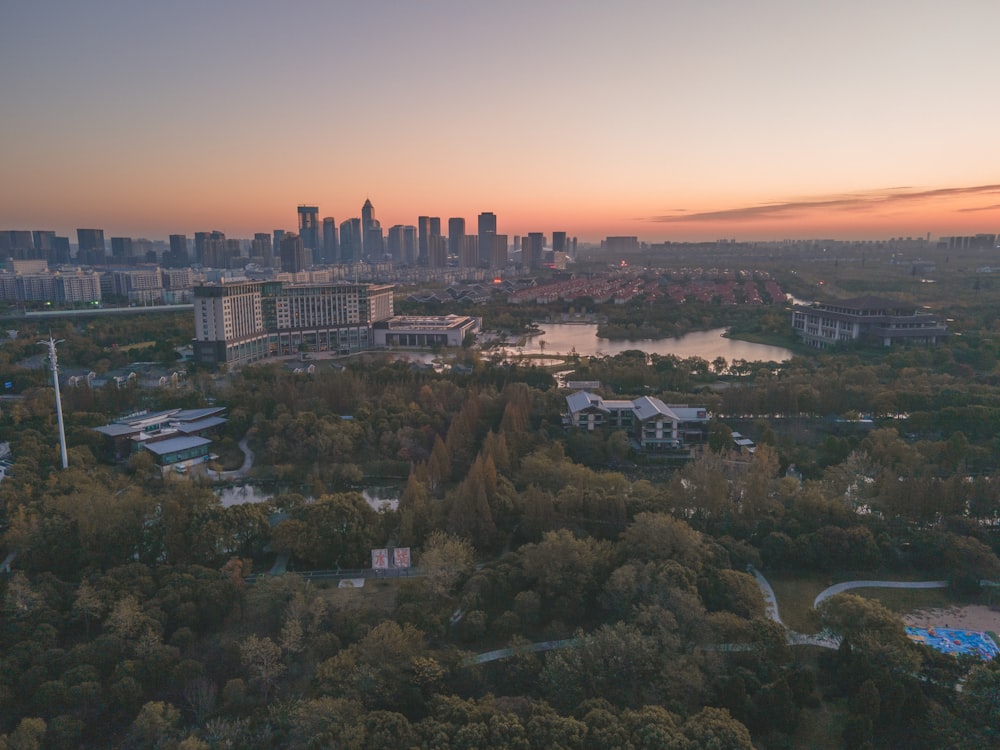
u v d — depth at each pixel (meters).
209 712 129.62
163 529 183.00
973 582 165.88
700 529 188.12
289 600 155.75
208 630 154.38
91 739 125.00
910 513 194.50
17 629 145.00
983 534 182.25
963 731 113.19
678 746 105.19
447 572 163.12
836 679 134.38
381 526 192.12
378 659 131.38
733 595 154.38
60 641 148.75
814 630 153.00
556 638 147.75
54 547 174.38
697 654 132.62
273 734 119.25
